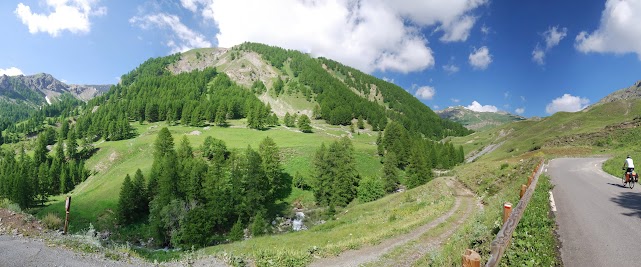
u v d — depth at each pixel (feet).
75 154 410.52
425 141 468.34
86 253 46.80
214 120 586.86
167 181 225.15
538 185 69.10
